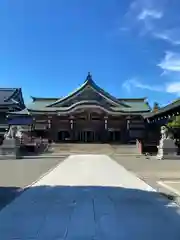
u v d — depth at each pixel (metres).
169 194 11.58
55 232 6.70
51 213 8.53
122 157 38.06
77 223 7.46
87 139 63.84
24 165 25.92
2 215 8.31
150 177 17.08
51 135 63.84
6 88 74.31
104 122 63.84
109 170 20.97
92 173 19.08
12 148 36.28
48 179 16.14
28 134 62.34
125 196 11.12
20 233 6.63
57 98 71.31
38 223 7.46
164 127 35.38
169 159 33.53
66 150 51.69
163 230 6.89
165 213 8.53
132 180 15.74
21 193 11.83
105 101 65.62
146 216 8.18
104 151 50.72
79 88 65.56
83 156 40.16
